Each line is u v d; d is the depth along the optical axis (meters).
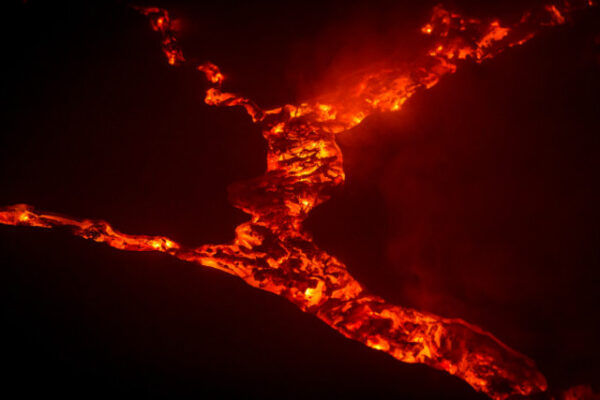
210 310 83.50
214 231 88.75
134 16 102.62
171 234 88.25
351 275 87.12
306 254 87.88
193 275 85.31
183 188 91.06
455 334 84.38
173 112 96.19
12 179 90.25
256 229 88.94
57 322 81.38
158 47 100.88
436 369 82.44
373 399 80.50
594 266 87.44
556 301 86.00
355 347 82.88
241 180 91.94
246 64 100.75
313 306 85.44
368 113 96.44
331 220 89.94
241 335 82.50
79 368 79.56
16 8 101.62
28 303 82.00
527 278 87.06
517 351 83.81
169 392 79.31
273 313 83.88
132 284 84.12
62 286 83.25
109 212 89.00
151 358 80.69
